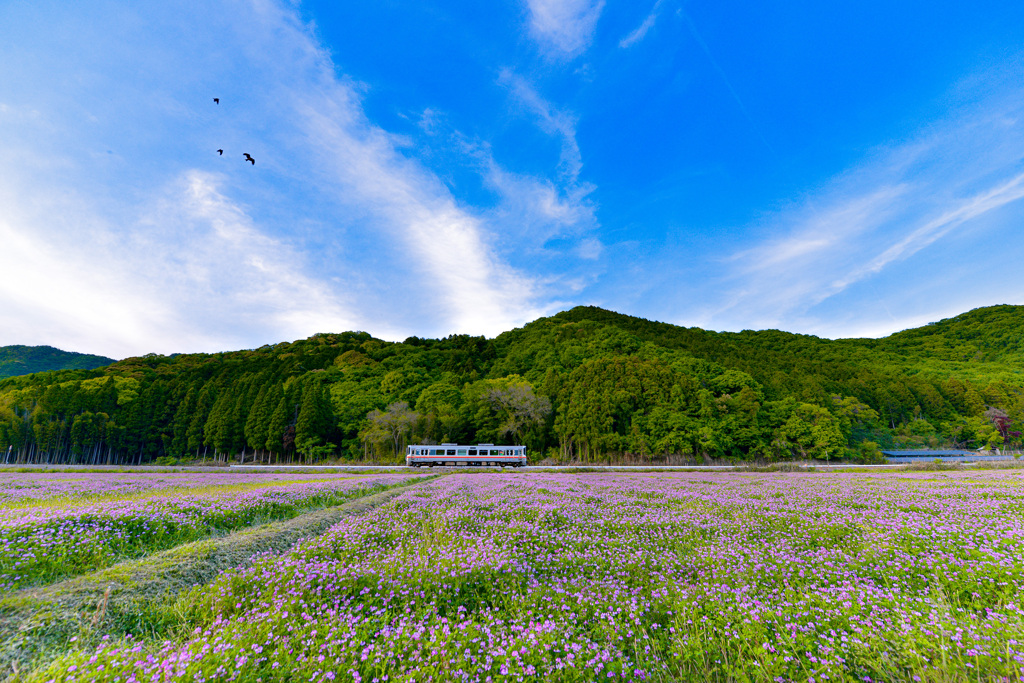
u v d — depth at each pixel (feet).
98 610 20.66
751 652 17.76
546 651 18.11
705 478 122.31
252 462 247.29
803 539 36.96
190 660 16.24
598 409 244.42
